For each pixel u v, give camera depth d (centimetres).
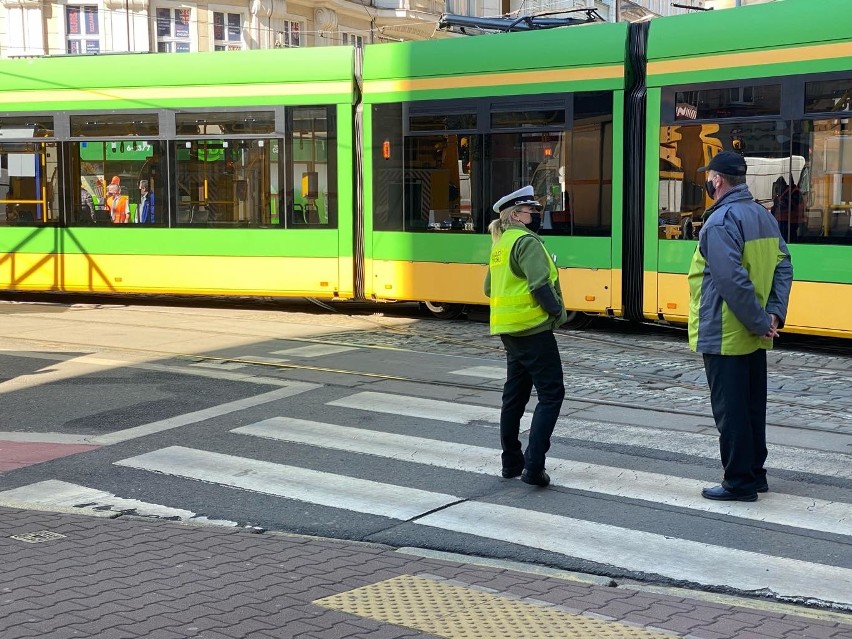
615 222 1271
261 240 1497
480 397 937
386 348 1202
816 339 1296
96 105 1554
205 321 1430
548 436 664
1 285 1614
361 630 435
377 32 3628
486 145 1348
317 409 891
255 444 782
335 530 598
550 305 641
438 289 1397
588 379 1024
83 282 1580
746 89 1166
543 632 437
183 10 3059
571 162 1294
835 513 619
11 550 539
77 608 454
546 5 4081
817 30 1116
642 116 1253
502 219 668
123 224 1559
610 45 1264
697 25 1205
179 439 796
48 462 735
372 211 1441
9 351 1163
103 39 2964
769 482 681
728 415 634
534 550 564
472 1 3956
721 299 621
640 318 1278
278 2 3219
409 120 1402
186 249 1531
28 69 1583
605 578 523
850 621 465
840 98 1105
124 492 667
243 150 1497
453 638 429
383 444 780
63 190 1580
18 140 1589
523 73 1318
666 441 784
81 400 923
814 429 822
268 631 432
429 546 573
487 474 705
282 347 1200
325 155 1460
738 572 528
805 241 1137
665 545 569
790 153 1141
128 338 1260
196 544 560
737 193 621
